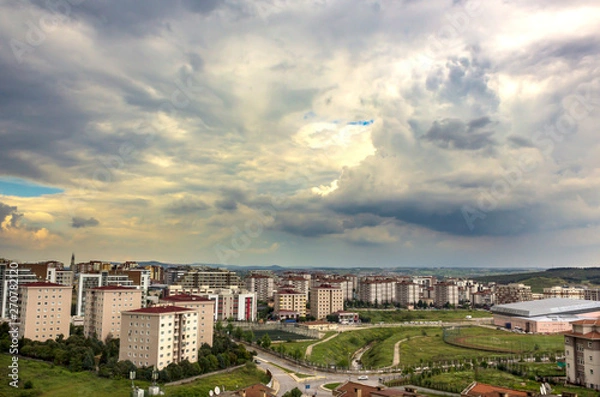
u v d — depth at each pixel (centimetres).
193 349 19825
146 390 16075
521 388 17062
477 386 13538
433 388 18025
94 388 15938
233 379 18912
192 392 16425
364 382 19875
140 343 18375
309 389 18588
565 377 18475
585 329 17612
